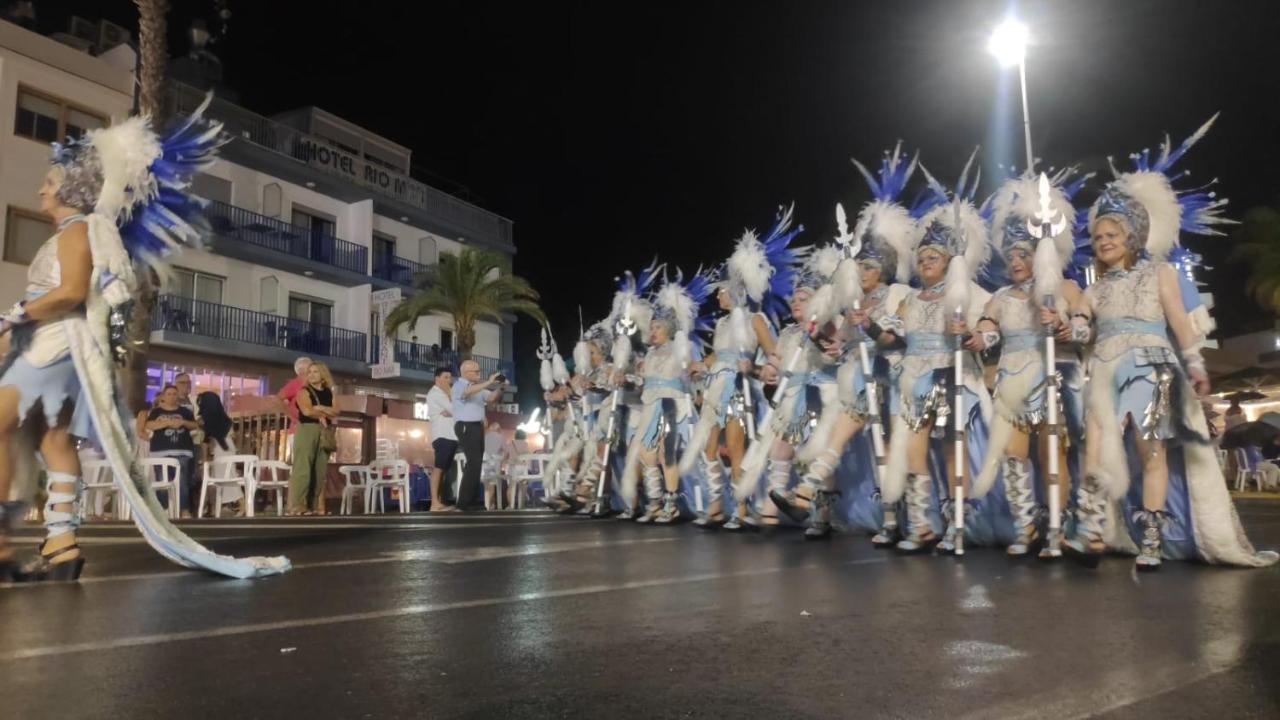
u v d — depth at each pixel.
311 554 5.30
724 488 7.65
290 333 28.44
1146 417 4.82
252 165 28.31
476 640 2.96
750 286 7.49
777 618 3.34
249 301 28.14
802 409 6.70
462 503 11.24
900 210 6.42
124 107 22.61
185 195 4.67
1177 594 3.90
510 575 4.45
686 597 3.79
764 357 7.69
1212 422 5.11
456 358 32.31
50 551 4.16
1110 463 4.86
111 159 4.26
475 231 35.72
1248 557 4.90
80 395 4.17
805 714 2.20
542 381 10.30
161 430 10.34
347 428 16.83
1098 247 5.18
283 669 2.57
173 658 2.68
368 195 31.39
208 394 11.80
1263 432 19.31
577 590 3.96
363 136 33.81
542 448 18.67
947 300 5.57
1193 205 5.26
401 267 32.94
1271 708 2.25
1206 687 2.42
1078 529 5.02
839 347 6.20
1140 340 4.94
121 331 4.21
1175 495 5.18
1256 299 29.34
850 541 6.29
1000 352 5.88
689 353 8.05
